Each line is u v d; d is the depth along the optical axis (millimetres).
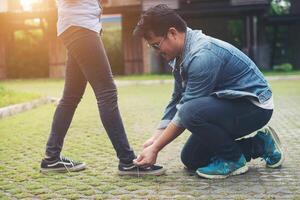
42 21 20484
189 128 2914
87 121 6262
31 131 5465
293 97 8859
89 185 2936
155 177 3082
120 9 19500
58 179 3119
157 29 2850
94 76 3092
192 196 2625
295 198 2543
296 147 4125
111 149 4262
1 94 8773
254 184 2859
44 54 21312
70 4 3105
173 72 3088
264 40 20234
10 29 20969
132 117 6625
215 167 3018
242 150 3232
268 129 3244
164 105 8109
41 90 12609
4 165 3646
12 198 2709
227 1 19047
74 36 3094
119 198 2639
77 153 4078
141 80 15352
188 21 20938
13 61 21219
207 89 2900
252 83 2984
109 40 21766
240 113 2963
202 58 2840
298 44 21859
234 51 2982
